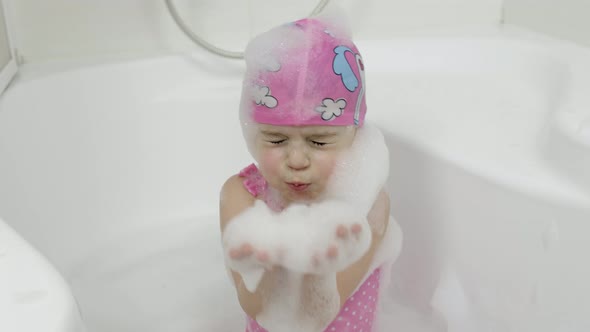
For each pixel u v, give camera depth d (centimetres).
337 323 78
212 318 103
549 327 84
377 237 77
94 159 113
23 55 119
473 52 128
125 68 117
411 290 101
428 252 98
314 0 131
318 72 67
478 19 143
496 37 130
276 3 130
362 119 75
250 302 67
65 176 107
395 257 89
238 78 124
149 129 119
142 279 110
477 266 91
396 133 102
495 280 89
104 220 116
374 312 85
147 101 118
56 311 38
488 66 126
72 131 108
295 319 65
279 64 67
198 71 123
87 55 124
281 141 70
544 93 117
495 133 99
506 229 86
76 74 112
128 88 118
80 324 40
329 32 71
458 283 94
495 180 86
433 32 138
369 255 75
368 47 128
